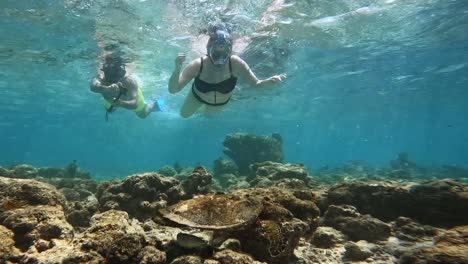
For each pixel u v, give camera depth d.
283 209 4.04
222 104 8.42
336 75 24.88
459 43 19.11
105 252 3.18
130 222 4.00
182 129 67.31
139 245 3.42
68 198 7.97
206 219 3.34
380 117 52.69
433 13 14.81
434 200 5.82
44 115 48.84
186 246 3.44
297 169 10.00
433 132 88.12
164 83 25.97
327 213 5.85
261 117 47.12
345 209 5.75
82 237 3.37
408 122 61.69
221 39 7.16
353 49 19.14
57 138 101.88
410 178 18.69
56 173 13.80
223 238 3.70
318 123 58.16
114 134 83.94
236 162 16.72
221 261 3.18
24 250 3.76
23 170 10.84
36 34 15.56
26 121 58.22
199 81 7.96
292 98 32.94
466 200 5.59
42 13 13.15
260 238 3.64
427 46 19.45
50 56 19.19
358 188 6.44
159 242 3.73
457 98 37.22
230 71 7.75
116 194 6.10
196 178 6.61
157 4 12.11
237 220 3.33
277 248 3.64
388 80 27.61
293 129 68.62
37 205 4.51
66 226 4.05
